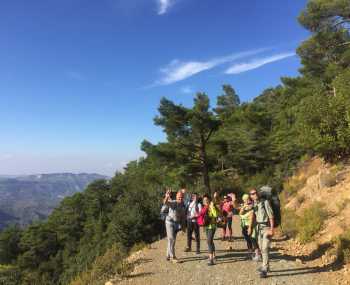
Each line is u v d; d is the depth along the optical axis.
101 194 54.12
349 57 25.72
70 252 50.00
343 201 10.30
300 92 31.70
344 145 12.89
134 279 7.76
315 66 29.59
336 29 25.81
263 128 37.19
